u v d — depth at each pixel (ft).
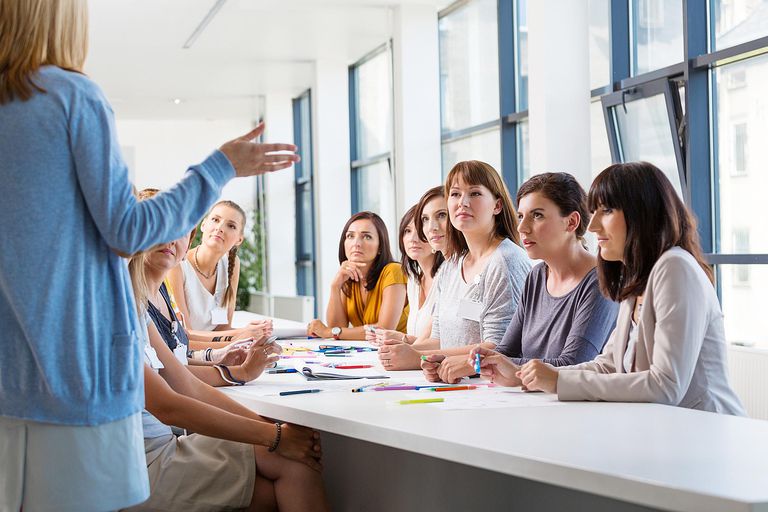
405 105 26.61
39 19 5.32
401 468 8.75
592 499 6.63
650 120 17.95
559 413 6.50
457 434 5.74
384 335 12.76
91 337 5.34
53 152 5.22
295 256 42.14
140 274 7.73
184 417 7.51
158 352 8.07
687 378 6.89
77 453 5.32
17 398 5.33
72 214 5.29
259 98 43.09
